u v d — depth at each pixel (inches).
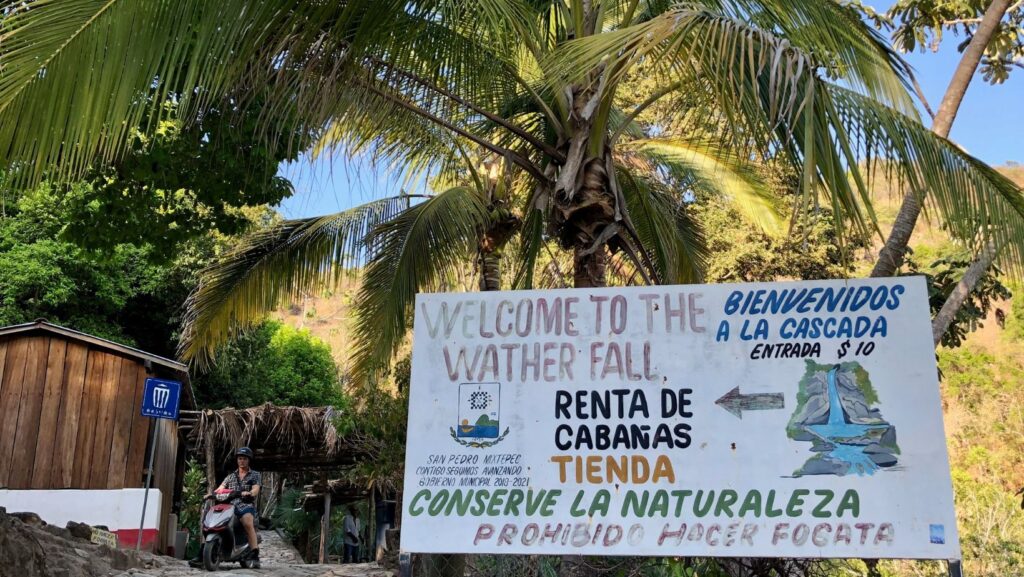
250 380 933.8
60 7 183.0
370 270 381.7
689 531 171.8
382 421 391.9
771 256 568.1
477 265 401.7
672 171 414.0
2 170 191.6
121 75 186.2
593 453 179.5
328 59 243.8
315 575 414.3
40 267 732.7
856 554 165.6
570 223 270.8
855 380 176.4
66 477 458.0
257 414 565.3
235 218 386.0
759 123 198.8
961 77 314.7
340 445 563.5
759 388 178.5
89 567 314.2
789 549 167.8
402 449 393.1
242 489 425.7
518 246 464.1
